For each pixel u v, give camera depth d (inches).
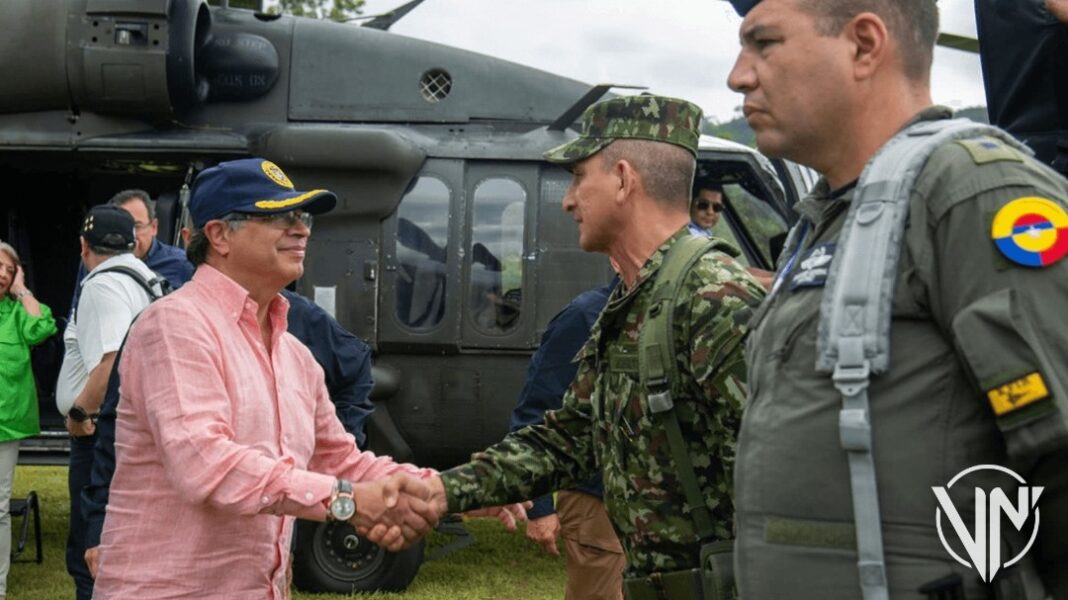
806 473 81.6
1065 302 74.8
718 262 113.9
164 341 117.4
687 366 111.4
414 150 301.6
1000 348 74.6
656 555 114.0
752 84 89.3
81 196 366.6
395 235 300.8
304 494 117.9
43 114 313.3
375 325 299.4
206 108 315.3
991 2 132.3
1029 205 76.0
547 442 129.7
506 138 306.2
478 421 300.8
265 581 121.0
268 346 127.0
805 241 90.0
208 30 315.6
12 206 364.5
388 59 314.7
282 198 123.3
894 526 78.4
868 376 78.7
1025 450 74.3
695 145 125.3
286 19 320.5
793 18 87.4
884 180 81.5
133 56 303.0
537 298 300.2
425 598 290.4
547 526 188.1
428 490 126.4
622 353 117.2
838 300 80.6
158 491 118.1
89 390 211.3
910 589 77.7
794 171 324.2
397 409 301.0
